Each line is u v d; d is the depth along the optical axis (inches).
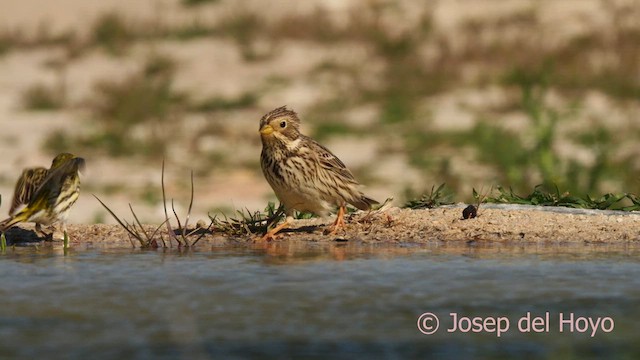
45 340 223.6
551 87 1035.3
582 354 216.4
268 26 1273.4
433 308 251.0
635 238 360.5
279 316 243.0
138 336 226.8
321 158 377.4
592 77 1048.8
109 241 374.3
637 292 267.7
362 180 776.3
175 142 921.5
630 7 1252.5
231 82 1108.5
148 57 1200.8
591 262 311.1
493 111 983.6
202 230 392.2
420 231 374.3
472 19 1259.8
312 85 1090.1
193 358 211.2
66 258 326.6
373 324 236.5
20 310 249.3
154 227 403.2
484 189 722.2
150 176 805.2
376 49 1180.5
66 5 1461.6
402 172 806.5
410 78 1089.4
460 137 902.4
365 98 1034.7
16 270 301.4
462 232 370.6
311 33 1235.2
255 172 819.4
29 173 365.1
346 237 370.3
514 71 1063.6
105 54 1226.0
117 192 746.8
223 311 247.3
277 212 391.2
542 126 790.5
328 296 262.7
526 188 682.2
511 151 805.2
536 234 366.0
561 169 699.4
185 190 756.6
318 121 968.3
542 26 1218.0
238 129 960.3
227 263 312.3
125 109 1011.3
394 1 1349.7
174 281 281.9
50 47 1262.3
